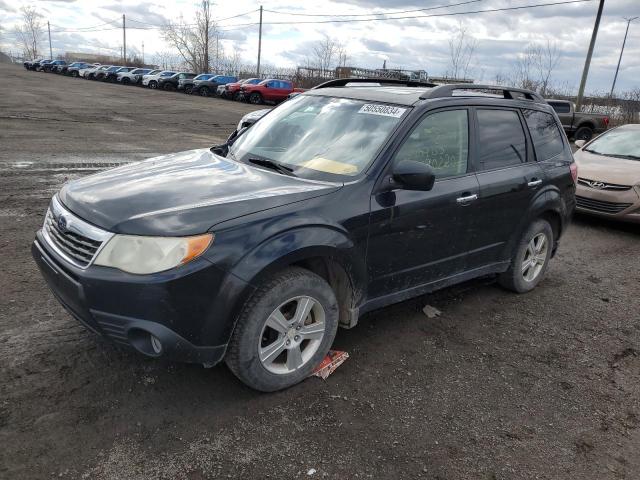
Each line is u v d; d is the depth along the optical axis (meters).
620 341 4.32
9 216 6.23
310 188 3.26
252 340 2.95
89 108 22.23
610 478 2.75
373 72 42.53
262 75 58.38
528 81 31.33
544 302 5.00
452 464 2.76
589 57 27.86
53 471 2.47
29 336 3.57
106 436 2.72
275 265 2.90
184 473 2.54
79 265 2.79
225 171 3.54
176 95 37.44
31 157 10.14
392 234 3.54
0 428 2.70
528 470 2.76
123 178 3.38
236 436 2.82
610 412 3.33
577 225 8.16
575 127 23.12
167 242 2.68
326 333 3.33
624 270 6.18
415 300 4.75
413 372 3.58
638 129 9.12
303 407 3.10
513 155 4.60
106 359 3.37
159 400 3.04
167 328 2.70
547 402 3.38
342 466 2.67
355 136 3.74
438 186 3.84
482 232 4.30
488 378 3.59
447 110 4.02
